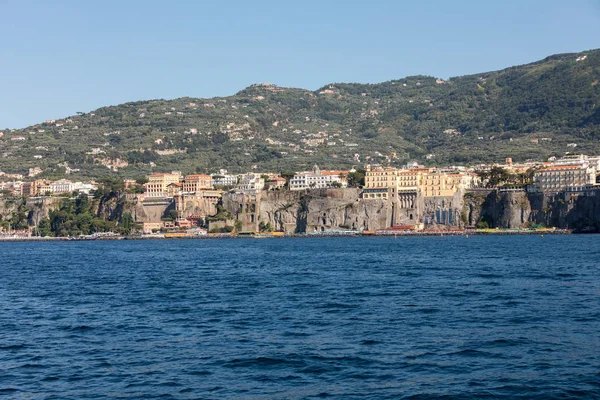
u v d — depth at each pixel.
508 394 74.25
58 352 94.19
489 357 87.50
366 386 77.38
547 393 74.19
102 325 112.12
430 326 106.19
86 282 179.50
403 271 192.38
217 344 96.56
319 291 148.88
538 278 166.75
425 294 140.38
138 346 96.56
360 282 165.38
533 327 103.75
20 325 113.75
